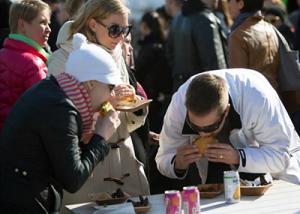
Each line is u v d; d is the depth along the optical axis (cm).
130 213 727
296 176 836
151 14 1709
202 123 757
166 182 923
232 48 1119
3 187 686
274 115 793
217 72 820
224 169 846
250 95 793
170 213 702
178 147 846
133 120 865
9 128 691
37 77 907
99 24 835
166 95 1642
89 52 703
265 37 1121
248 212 728
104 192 822
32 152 681
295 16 1867
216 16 1455
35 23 930
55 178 696
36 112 677
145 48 1667
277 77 1147
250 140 818
